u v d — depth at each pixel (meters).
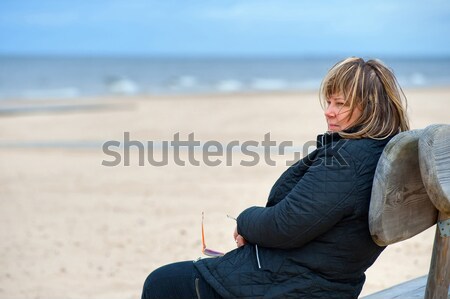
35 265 10.49
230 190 16.89
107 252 11.23
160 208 14.79
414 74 158.25
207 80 123.06
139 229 12.80
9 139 29.36
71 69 175.38
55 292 9.14
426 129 3.87
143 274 9.97
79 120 38.69
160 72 165.62
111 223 13.37
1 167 21.34
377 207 4.14
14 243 11.86
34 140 28.78
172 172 19.69
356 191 4.32
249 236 4.60
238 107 47.59
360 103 4.48
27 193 16.81
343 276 4.51
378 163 4.15
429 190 3.87
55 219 13.81
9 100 62.38
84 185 17.88
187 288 4.72
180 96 64.81
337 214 4.33
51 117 40.88
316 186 4.32
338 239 4.42
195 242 11.76
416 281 6.13
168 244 11.66
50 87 95.44
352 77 4.49
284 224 4.36
